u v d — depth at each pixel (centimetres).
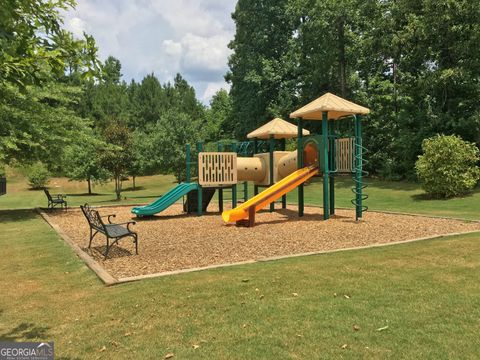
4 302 509
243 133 3912
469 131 2403
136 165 3581
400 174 2816
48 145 1761
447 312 431
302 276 577
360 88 3231
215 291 519
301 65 3500
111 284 568
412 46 2645
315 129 3478
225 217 1214
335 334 385
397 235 955
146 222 1384
